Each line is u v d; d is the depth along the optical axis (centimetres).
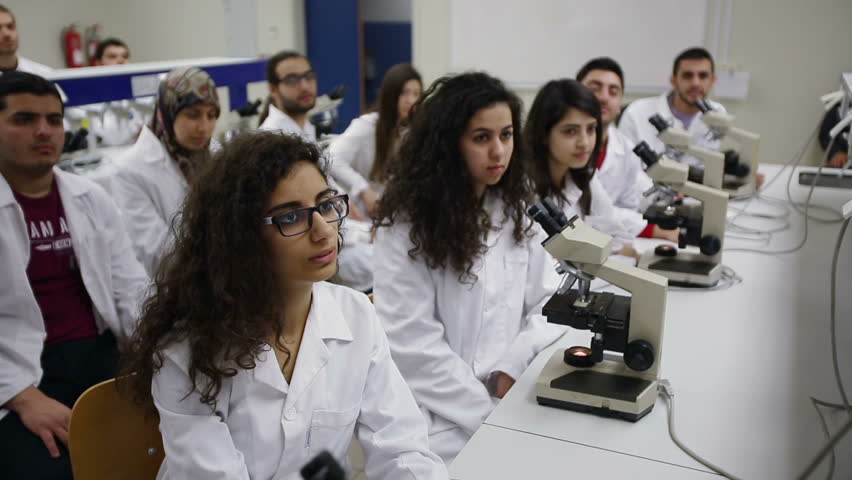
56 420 161
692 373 145
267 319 105
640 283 125
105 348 198
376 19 671
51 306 191
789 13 425
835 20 416
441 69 530
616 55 478
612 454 117
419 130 163
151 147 238
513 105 163
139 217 232
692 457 116
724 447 119
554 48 493
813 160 439
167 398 103
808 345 157
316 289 118
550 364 139
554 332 162
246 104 360
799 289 190
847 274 201
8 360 174
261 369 106
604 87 281
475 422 150
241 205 99
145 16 584
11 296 180
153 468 126
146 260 232
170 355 103
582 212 213
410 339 158
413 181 161
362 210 330
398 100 314
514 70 509
